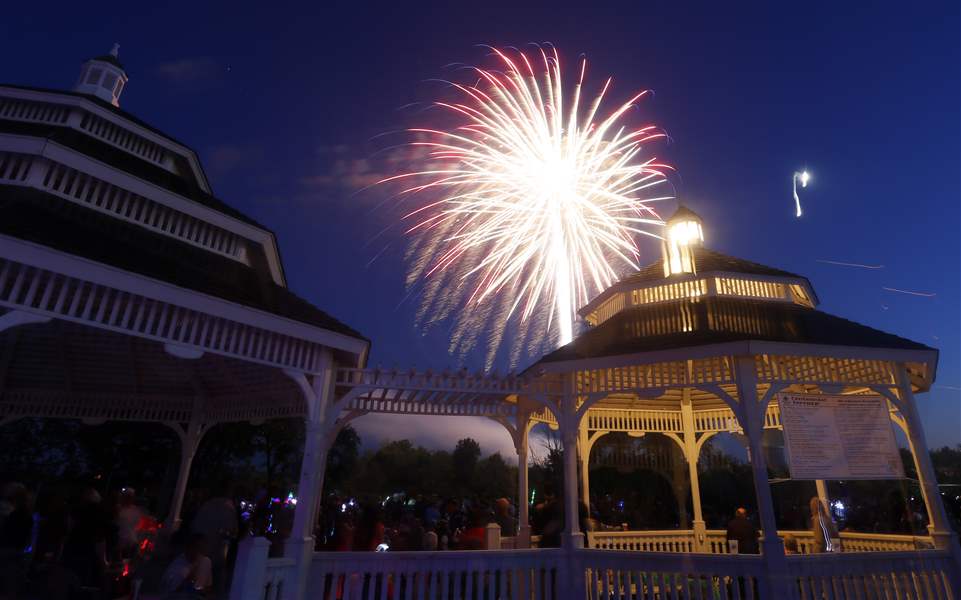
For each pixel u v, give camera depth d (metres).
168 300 6.89
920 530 13.88
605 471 24.83
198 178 14.27
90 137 11.73
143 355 11.07
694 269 11.52
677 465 22.31
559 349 10.23
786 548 11.34
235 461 25.45
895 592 8.05
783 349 8.62
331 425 8.52
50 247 6.02
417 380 8.95
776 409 12.45
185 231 10.78
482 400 10.60
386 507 15.49
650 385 9.40
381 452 70.88
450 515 13.62
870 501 22.19
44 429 20.64
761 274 11.23
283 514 10.58
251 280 10.27
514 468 68.31
